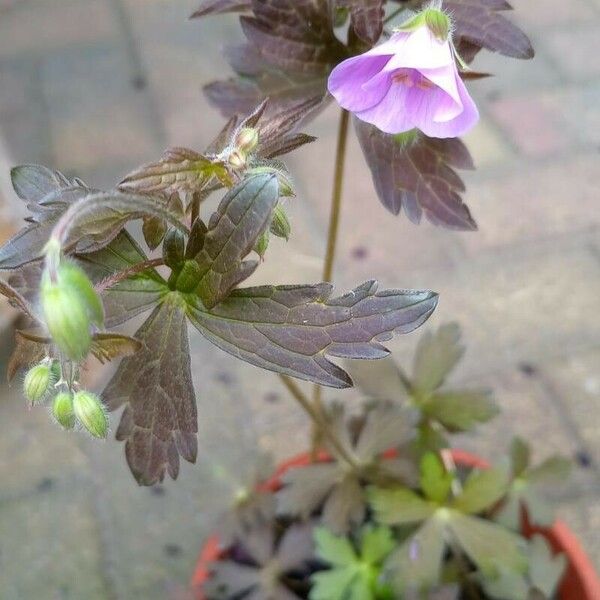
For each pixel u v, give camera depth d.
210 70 0.40
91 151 0.36
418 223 0.14
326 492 0.19
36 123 0.38
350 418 0.21
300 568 0.20
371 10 0.13
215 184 0.12
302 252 0.32
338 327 0.12
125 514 0.26
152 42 0.41
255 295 0.12
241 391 0.29
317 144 0.36
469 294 0.31
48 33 0.42
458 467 0.21
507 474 0.19
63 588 0.25
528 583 0.19
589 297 0.30
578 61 0.38
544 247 0.32
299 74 0.14
